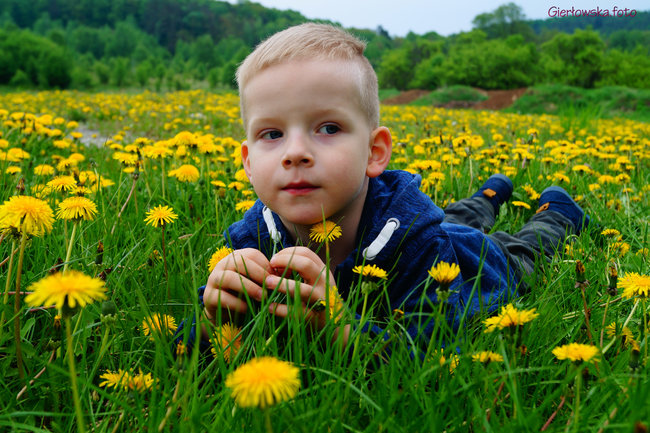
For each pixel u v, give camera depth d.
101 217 1.98
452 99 32.66
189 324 1.03
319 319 1.18
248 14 154.25
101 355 1.06
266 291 1.17
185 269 1.67
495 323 0.97
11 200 1.13
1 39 52.31
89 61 83.31
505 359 0.90
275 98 1.24
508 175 3.44
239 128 9.47
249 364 0.69
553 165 3.90
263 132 1.30
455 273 1.01
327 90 1.23
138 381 1.00
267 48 1.28
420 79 51.00
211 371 1.14
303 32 1.30
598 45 50.19
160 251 1.78
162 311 1.33
